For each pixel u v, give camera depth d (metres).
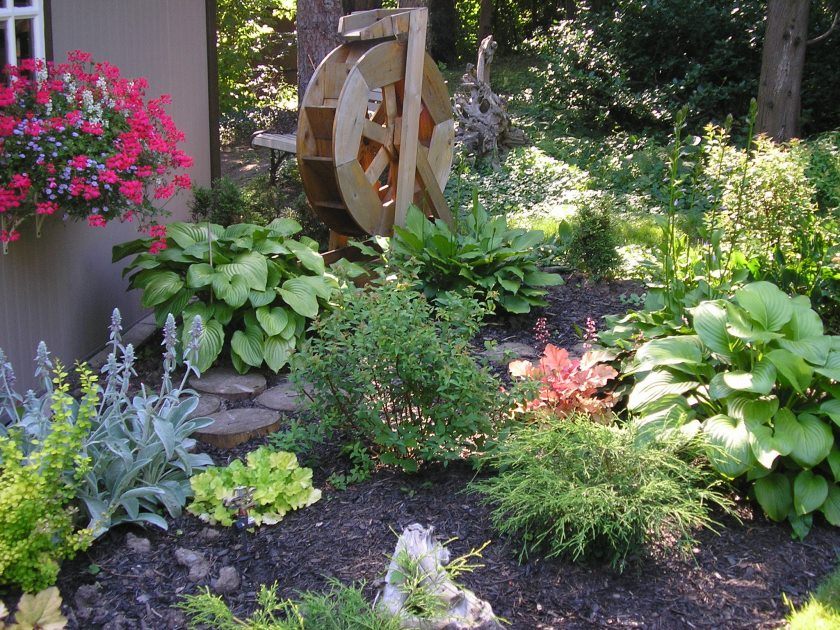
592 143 13.30
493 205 9.61
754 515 3.61
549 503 3.13
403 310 3.81
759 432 3.44
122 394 3.58
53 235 4.94
